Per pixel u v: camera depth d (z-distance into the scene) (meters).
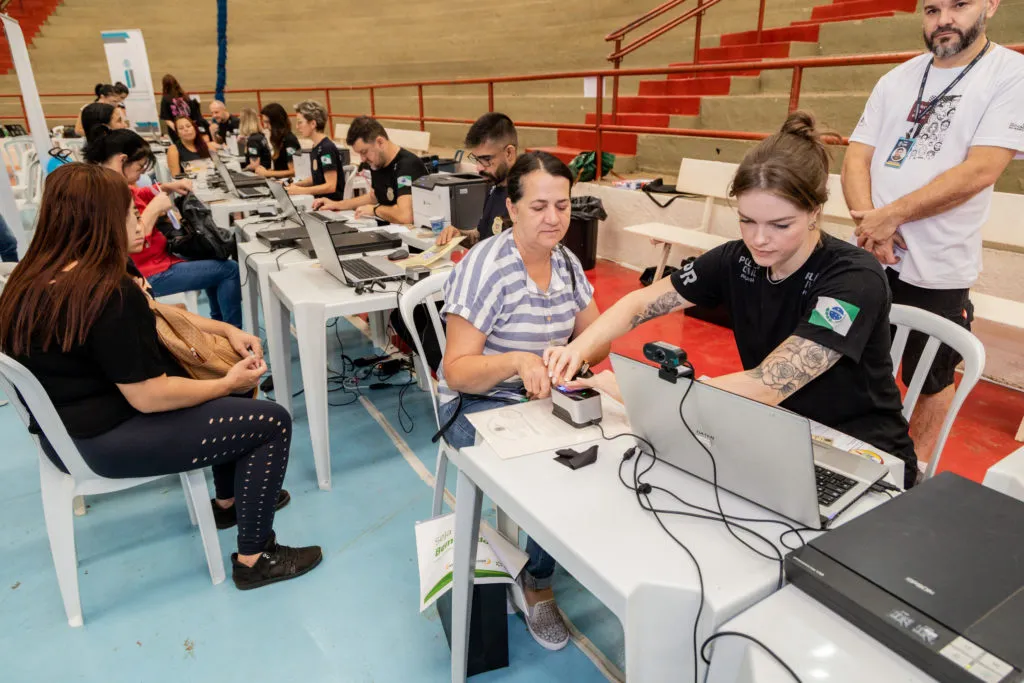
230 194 4.33
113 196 1.50
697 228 4.25
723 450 1.04
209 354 1.85
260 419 1.74
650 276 4.31
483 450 1.25
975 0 1.71
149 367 1.57
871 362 1.29
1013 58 1.73
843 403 1.34
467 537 1.33
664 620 0.89
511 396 1.64
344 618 1.75
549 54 8.41
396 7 11.22
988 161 1.74
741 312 1.43
